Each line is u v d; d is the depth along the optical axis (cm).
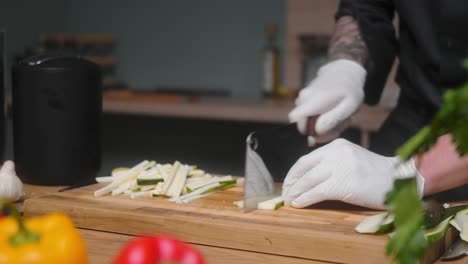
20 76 138
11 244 68
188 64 400
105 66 404
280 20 374
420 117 159
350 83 153
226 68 390
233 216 113
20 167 143
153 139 313
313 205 123
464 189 133
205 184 136
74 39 394
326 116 146
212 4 390
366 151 124
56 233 69
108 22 418
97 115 144
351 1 171
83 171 142
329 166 118
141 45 411
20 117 140
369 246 97
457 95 55
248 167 117
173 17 401
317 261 100
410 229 56
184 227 110
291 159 137
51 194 129
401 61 164
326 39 343
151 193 130
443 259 99
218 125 300
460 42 149
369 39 165
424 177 121
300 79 355
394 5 168
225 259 107
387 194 57
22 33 398
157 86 408
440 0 149
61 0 428
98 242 114
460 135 58
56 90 137
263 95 342
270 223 108
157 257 67
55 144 139
